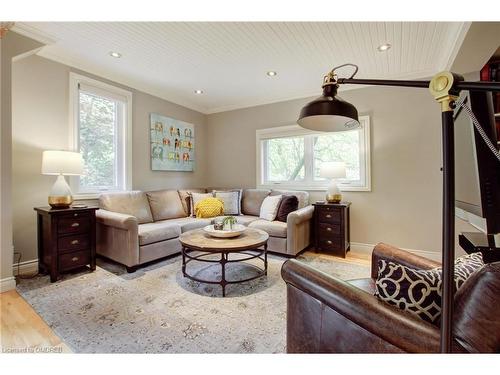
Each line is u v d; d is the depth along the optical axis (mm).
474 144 820
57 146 2842
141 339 1563
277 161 4285
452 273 505
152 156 3885
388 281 978
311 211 3455
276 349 1479
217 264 2912
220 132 4812
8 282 2211
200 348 1482
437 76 537
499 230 790
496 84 479
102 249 2902
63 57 2836
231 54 2754
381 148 3393
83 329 1662
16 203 2574
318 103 1275
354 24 2182
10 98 2256
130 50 2684
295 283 1181
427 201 3158
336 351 1031
